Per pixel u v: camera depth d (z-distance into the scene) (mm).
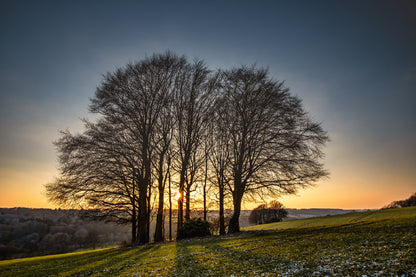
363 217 39219
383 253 11305
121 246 28406
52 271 15805
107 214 27734
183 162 29594
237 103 28203
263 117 27531
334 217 47500
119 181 26375
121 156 26422
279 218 72375
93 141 25891
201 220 29031
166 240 28547
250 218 74500
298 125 27016
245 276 10055
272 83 27969
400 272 8609
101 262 17062
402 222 21984
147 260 15734
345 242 15172
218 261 13250
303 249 14430
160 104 28125
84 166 25328
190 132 29312
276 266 11188
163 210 31531
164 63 28328
